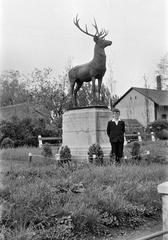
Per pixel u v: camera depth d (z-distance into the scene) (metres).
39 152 14.38
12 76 38.94
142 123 39.75
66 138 13.55
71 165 9.20
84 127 12.76
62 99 30.75
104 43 12.80
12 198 4.79
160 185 3.09
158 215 5.39
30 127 22.73
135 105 40.88
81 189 6.02
